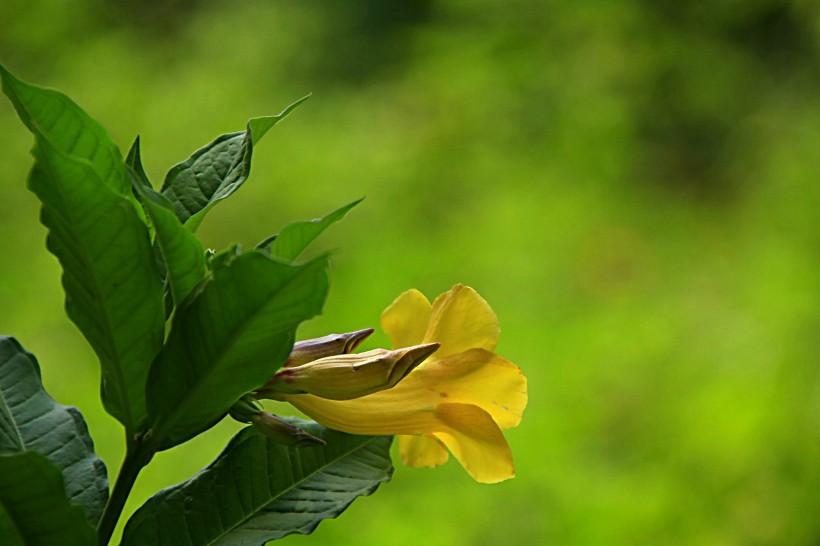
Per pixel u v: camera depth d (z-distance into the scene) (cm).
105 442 751
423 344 210
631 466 759
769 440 751
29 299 888
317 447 230
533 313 887
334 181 998
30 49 1172
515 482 719
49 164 163
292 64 1289
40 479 160
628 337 852
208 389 183
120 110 1059
